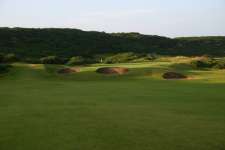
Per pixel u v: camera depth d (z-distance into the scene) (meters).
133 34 146.75
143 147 15.66
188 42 148.38
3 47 100.56
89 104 25.88
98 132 18.00
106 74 48.00
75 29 133.75
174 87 36.09
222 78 44.19
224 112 22.97
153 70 49.28
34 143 16.16
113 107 24.72
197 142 16.33
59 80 44.97
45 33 123.00
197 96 29.67
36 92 32.66
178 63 58.62
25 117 21.39
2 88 36.06
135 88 35.38
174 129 18.61
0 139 16.77
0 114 22.30
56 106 25.08
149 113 22.66
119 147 15.66
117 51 115.12
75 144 16.03
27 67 53.34
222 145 15.93
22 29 123.06
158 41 142.50
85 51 108.19
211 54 129.50
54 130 18.38
